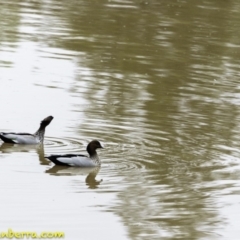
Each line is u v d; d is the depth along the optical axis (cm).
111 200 1788
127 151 2141
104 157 2081
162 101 2688
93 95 2705
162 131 2339
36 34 3559
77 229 1625
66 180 1902
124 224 1666
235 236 1659
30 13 3988
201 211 1753
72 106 2556
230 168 2050
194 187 1895
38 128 2319
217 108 2655
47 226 1628
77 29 3706
